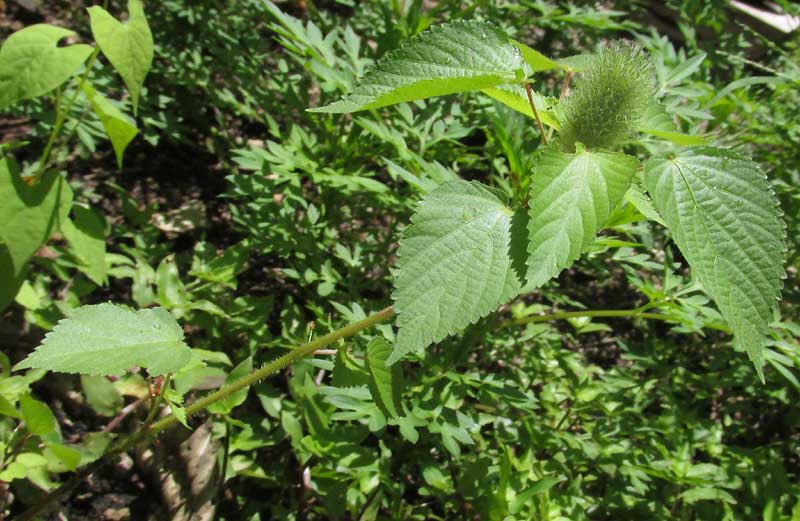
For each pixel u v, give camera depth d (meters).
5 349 0.30
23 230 0.23
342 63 0.35
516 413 0.34
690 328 0.33
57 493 0.24
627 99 0.18
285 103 0.43
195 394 0.30
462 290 0.16
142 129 0.47
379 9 0.46
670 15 0.68
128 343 0.19
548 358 0.36
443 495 0.29
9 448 0.23
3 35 0.50
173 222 0.43
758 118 0.42
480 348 0.36
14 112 0.36
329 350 0.20
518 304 0.35
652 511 0.30
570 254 0.15
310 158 0.36
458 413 0.28
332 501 0.27
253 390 0.34
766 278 0.15
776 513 0.28
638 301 0.47
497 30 0.17
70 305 0.28
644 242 0.37
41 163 0.25
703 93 0.36
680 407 0.36
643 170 0.16
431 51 0.17
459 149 0.40
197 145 0.49
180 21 0.48
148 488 0.29
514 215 0.17
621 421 0.33
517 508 0.26
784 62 0.53
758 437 0.39
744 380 0.36
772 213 0.16
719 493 0.29
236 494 0.30
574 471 0.32
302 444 0.27
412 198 0.36
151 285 0.33
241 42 0.47
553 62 0.19
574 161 0.16
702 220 0.16
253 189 0.35
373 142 0.39
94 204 0.43
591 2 0.52
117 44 0.22
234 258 0.33
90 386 0.27
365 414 0.26
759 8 0.67
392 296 0.16
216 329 0.32
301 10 0.60
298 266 0.35
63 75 0.22
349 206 0.41
